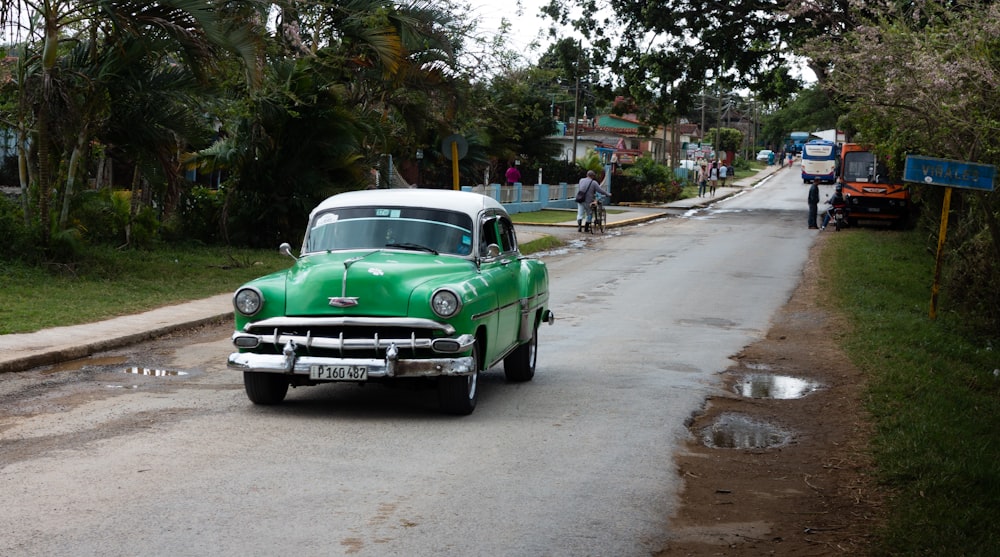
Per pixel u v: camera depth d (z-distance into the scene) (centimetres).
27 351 1110
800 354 1298
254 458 723
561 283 2123
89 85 1745
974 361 1285
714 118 17350
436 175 4447
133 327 1316
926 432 829
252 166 2380
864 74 1452
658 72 4434
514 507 627
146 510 594
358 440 789
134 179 2186
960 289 1761
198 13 1681
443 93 2630
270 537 554
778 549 569
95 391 969
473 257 964
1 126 1889
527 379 1091
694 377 1128
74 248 1789
